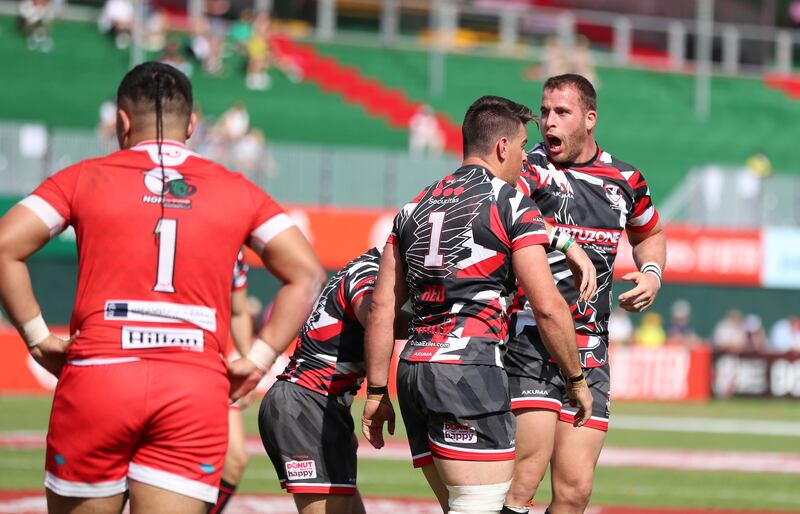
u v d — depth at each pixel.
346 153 79.12
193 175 13.51
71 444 12.92
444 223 15.89
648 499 32.06
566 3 122.69
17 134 71.38
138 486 12.97
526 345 18.69
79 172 13.36
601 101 111.06
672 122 110.94
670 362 71.12
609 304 19.78
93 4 105.12
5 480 31.48
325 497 17.61
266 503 28.66
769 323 86.12
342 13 113.62
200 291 13.22
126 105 13.76
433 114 105.50
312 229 75.62
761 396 72.62
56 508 13.22
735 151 110.12
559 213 19.30
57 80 97.12
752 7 127.31
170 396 12.85
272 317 13.72
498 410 15.63
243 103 100.94
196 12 101.81
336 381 17.70
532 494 18.77
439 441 15.79
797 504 31.75
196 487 13.02
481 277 15.75
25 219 13.06
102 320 12.97
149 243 13.09
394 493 31.64
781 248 81.44
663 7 124.81
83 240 13.18
